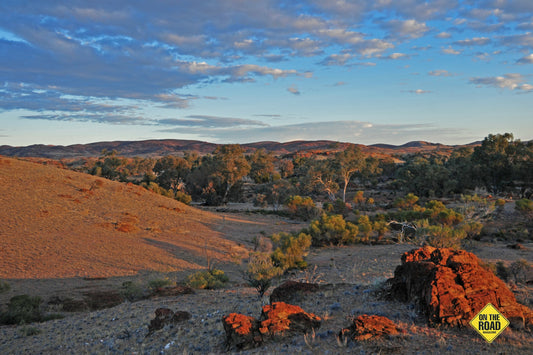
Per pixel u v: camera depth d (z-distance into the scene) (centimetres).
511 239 4678
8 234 4244
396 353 634
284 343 766
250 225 7181
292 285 1270
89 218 5638
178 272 3678
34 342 1302
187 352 849
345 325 823
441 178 9775
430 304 779
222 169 10994
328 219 5284
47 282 3031
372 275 2828
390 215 6700
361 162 10044
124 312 1570
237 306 1366
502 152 9250
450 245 3538
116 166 13012
